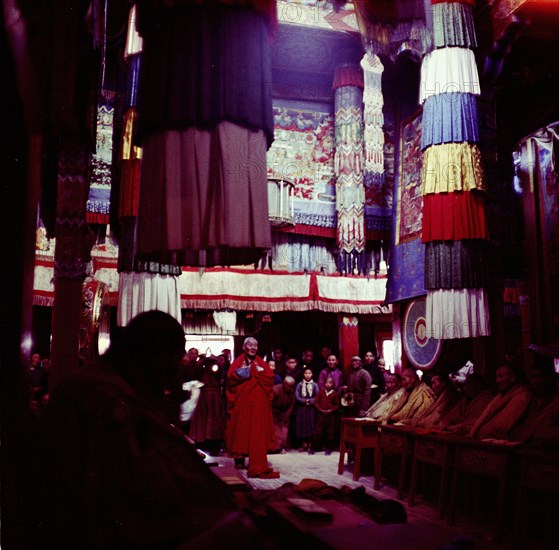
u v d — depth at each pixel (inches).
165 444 61.2
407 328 343.6
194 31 129.6
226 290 436.5
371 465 331.3
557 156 257.1
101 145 315.9
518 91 356.5
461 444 221.3
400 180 329.1
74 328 231.9
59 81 130.5
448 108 255.0
